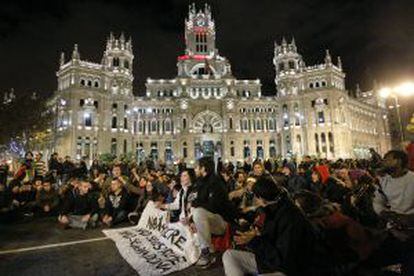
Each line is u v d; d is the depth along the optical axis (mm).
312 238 5867
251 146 101062
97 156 65562
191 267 9297
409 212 7652
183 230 11156
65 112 84750
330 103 92875
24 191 19266
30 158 23625
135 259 9938
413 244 6781
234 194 14641
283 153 97062
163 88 105812
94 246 11578
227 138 97312
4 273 8812
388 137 120062
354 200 11547
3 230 14945
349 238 7023
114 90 92625
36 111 68688
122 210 15617
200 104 100312
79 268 9195
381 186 8367
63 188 19625
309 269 5730
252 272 6609
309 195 7727
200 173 11742
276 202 6258
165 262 9648
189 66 107688
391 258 7008
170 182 18953
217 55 113125
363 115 109625
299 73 99312
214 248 9820
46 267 9305
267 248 6062
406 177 7793
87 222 14984
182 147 96000
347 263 6742
